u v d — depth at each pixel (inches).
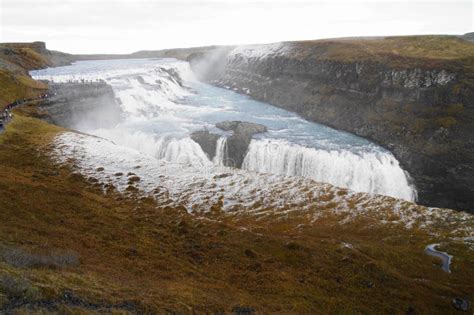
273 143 2426.2
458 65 2591.0
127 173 1673.2
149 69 4239.7
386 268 1050.1
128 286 705.0
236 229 1227.9
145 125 2790.4
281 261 1029.8
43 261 710.5
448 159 2223.2
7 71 2571.4
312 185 1813.5
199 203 1493.6
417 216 1530.5
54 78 3171.8
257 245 1114.7
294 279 931.3
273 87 3988.7
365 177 2282.2
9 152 1610.5
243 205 1529.3
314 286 911.7
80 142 1947.6
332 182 2273.6
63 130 2096.5
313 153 2299.5
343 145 2522.1
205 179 1768.0
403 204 1649.9
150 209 1338.6
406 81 2775.6
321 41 4271.7
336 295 888.9
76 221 1063.6
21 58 4121.6
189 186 1656.0
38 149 1728.6
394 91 2837.1
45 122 2181.3
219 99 4040.4
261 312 729.6
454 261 1169.4
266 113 3400.6
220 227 1230.3
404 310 876.0
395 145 2493.8
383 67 2984.7
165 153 2345.0
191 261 951.6
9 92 2337.6
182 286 778.8
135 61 6496.1
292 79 3875.5
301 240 1201.4
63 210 1122.0
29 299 545.6
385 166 2316.7
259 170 2395.4
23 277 593.9
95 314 557.3
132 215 1230.9
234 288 840.3
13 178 1299.2
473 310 912.3
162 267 873.5
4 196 1092.5
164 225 1181.1
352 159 2301.9
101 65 5073.8
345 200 1659.7
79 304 577.6
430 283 1024.9
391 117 2706.7
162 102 3585.1
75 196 1275.8
